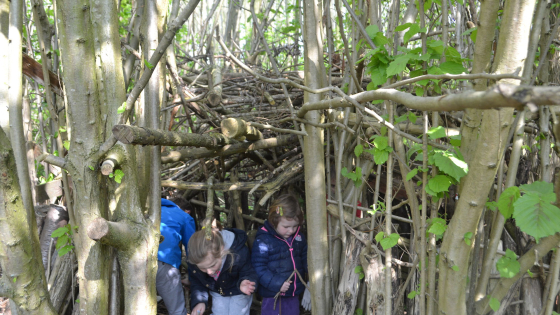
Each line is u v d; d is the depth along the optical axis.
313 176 1.96
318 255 2.00
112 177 1.48
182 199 2.95
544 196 1.05
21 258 1.39
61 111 2.41
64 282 2.28
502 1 1.68
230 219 3.17
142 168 1.73
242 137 1.99
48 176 2.87
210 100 2.20
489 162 1.08
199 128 2.71
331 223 2.21
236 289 2.43
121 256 1.51
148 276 1.55
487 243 1.55
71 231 1.71
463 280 1.27
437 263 1.63
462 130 1.34
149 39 1.65
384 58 1.40
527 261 1.29
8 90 1.54
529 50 1.19
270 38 4.95
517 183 1.89
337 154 2.15
